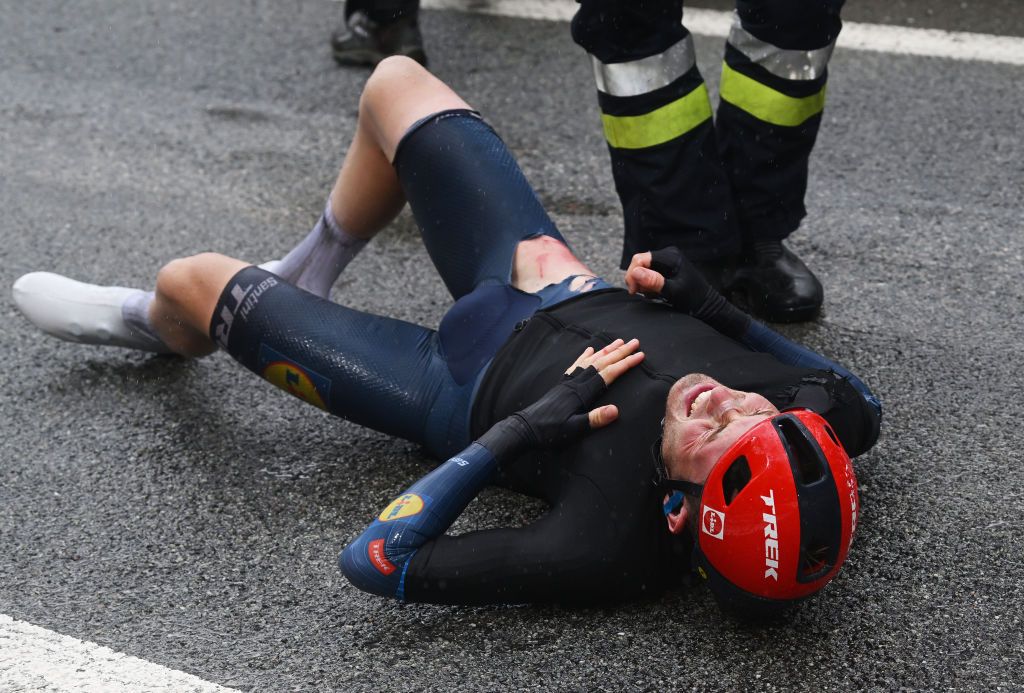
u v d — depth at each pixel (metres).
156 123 16.91
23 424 11.40
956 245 13.65
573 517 8.52
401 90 10.70
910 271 13.24
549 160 15.69
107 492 10.52
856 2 19.31
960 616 8.86
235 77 18.09
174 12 20.22
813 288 12.32
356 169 11.29
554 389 8.84
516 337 9.55
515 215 10.24
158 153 16.19
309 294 10.32
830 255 13.57
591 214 14.61
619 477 8.50
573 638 8.74
